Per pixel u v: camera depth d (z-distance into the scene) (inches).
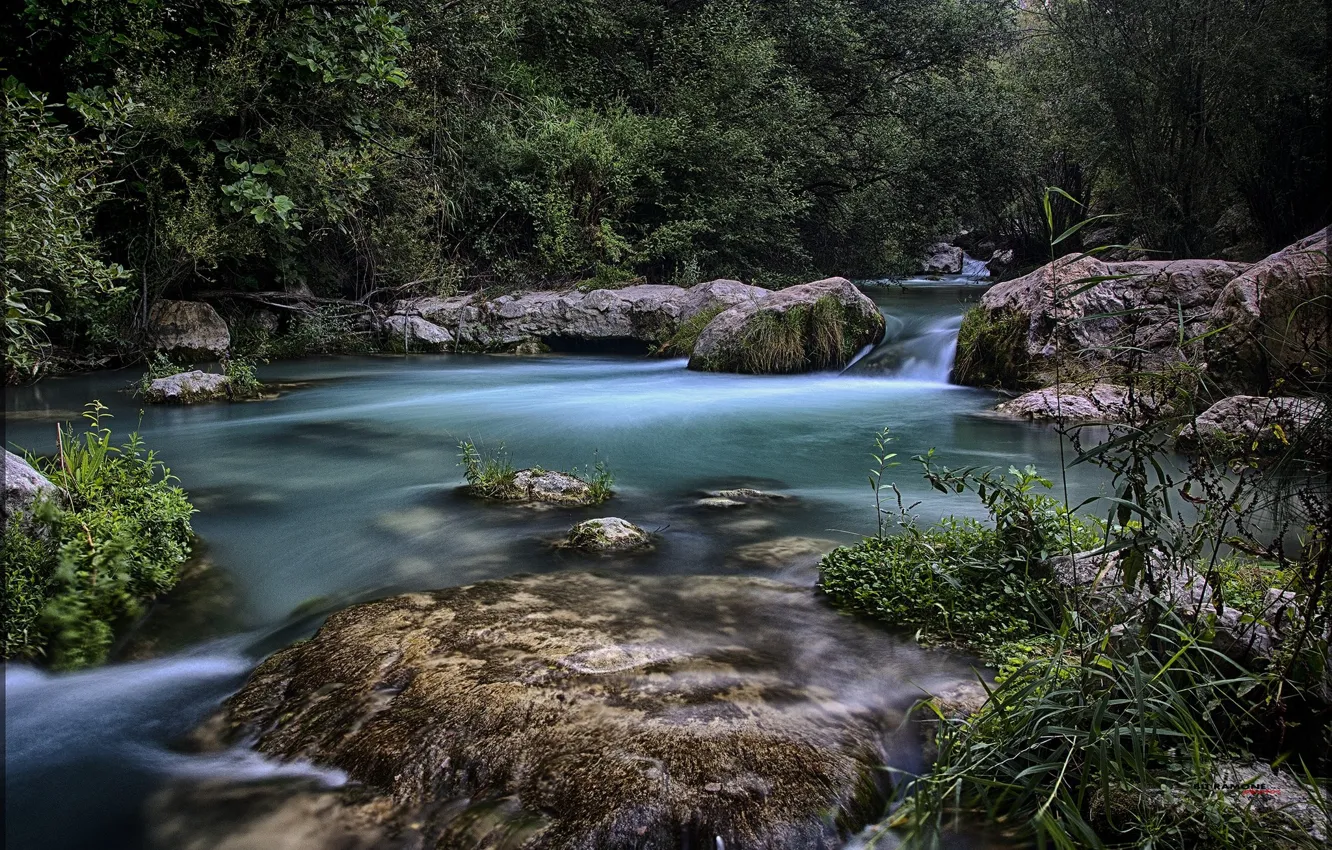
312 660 154.2
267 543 221.8
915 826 107.7
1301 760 105.3
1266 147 653.9
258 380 497.7
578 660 146.1
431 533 227.8
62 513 188.1
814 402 442.6
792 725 129.5
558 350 622.2
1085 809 111.2
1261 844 97.6
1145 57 710.5
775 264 813.9
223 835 115.1
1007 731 116.8
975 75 948.6
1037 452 324.8
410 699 137.3
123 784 126.3
